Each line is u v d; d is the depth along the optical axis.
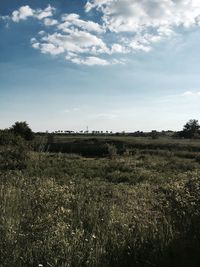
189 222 7.02
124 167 21.91
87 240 5.99
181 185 12.55
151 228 6.66
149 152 38.62
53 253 5.52
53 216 7.61
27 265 5.33
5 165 19.20
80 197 10.21
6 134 27.94
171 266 5.60
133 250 5.82
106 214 8.23
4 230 6.47
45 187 11.89
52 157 27.05
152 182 16.95
